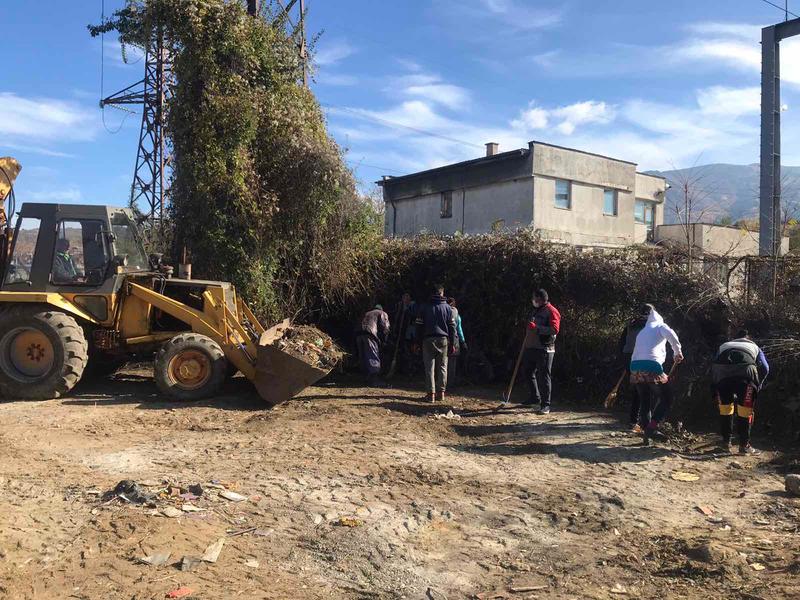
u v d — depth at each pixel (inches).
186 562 159.3
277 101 455.5
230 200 430.9
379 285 483.8
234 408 343.3
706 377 350.3
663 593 155.8
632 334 327.9
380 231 501.7
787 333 336.2
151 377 430.3
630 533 193.8
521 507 212.8
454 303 425.7
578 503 217.5
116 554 162.9
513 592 156.7
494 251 445.4
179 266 405.7
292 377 348.8
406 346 464.1
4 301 351.3
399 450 271.3
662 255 402.6
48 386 347.6
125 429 294.2
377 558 172.2
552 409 365.1
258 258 438.6
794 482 228.1
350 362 477.4
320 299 484.1
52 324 347.3
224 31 431.2
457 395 399.2
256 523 189.6
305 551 173.6
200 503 201.5
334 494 216.2
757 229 550.3
